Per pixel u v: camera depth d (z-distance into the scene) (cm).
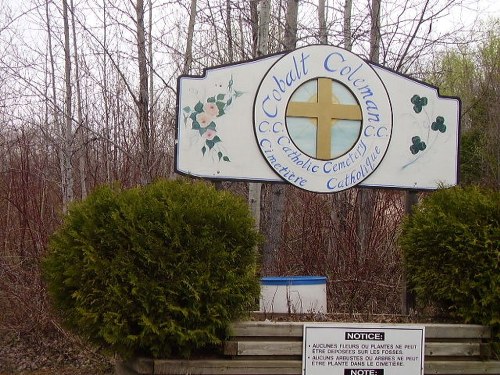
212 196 497
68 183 912
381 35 897
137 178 930
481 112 1720
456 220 525
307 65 592
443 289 529
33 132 1242
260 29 761
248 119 583
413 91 610
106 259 468
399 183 604
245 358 491
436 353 513
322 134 591
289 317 567
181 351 480
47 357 807
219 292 469
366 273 754
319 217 830
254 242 493
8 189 977
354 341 503
